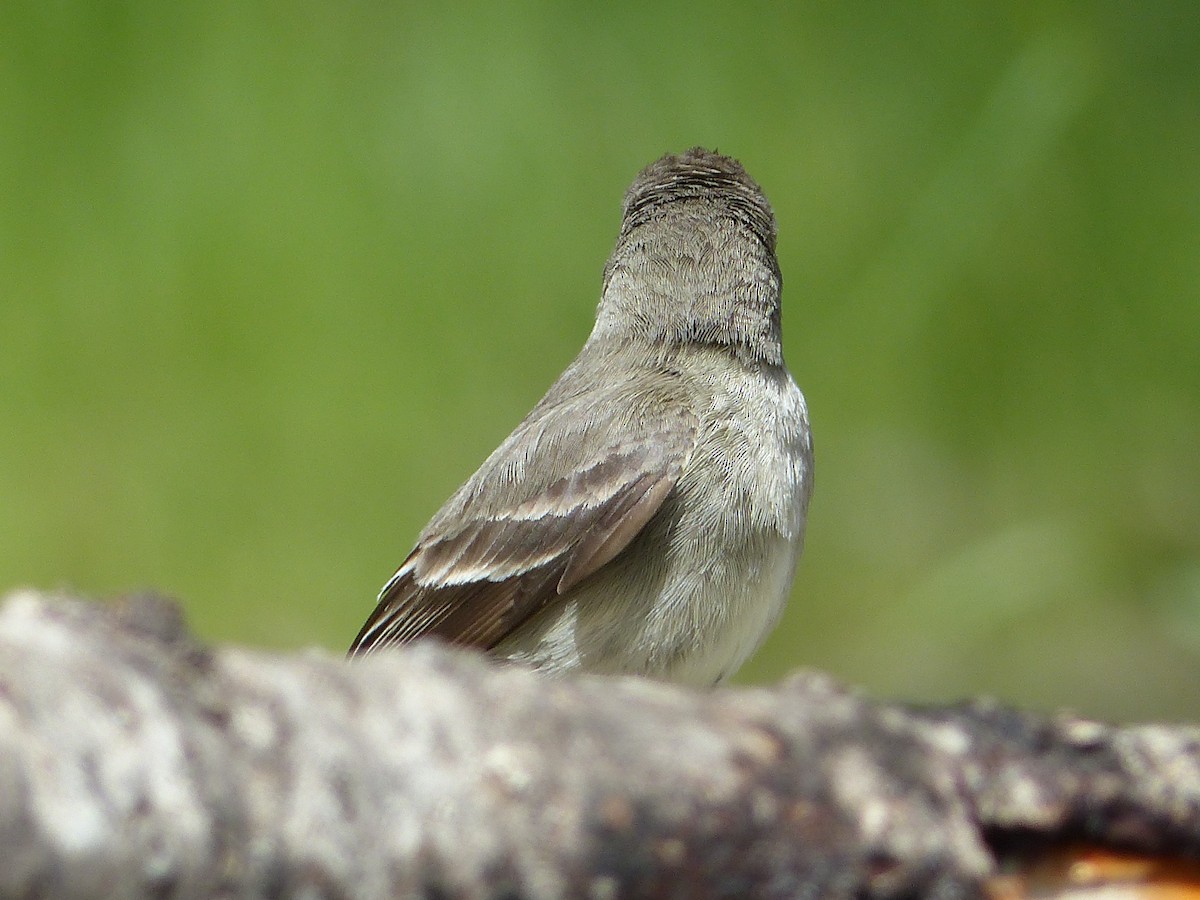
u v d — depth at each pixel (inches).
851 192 509.4
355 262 500.7
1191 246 502.9
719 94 516.7
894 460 501.0
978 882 171.3
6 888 136.1
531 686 166.4
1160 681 477.1
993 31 520.7
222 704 152.6
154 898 142.5
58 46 523.2
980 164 510.9
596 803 160.6
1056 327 506.9
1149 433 500.4
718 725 169.9
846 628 492.1
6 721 139.6
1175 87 511.8
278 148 511.8
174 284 501.0
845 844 167.6
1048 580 492.1
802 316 502.9
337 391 491.5
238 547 480.7
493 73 522.9
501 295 501.7
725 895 164.4
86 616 152.7
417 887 154.6
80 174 512.4
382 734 157.8
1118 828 182.5
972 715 185.3
